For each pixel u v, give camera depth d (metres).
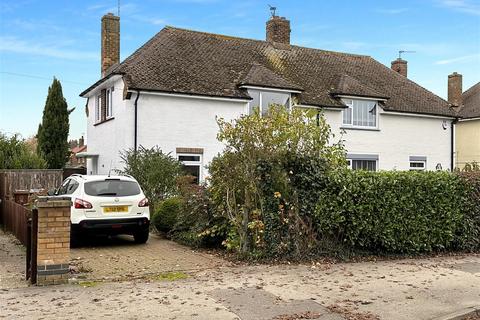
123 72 18.78
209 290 7.32
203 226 11.04
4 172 16.61
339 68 26.00
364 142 23.47
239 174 10.02
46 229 7.54
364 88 23.66
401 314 6.38
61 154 28.22
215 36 23.78
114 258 9.80
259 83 20.31
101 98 21.81
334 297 7.09
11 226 13.23
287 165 9.97
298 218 9.70
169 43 21.80
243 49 23.88
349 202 9.91
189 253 10.44
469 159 30.11
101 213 10.98
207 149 19.58
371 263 9.73
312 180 9.91
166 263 9.34
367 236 10.13
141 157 15.99
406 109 24.52
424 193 10.71
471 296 7.28
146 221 11.49
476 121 29.80
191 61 21.16
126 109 18.38
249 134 9.89
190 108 19.38
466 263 9.94
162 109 18.91
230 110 20.14
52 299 6.74
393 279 8.29
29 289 7.26
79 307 6.38
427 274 8.74
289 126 10.09
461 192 11.24
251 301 6.79
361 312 6.41
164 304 6.58
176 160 16.77
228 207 10.00
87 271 8.55
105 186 11.30
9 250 10.59
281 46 25.64
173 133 19.02
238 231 10.05
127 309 6.33
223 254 10.27
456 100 31.38
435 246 10.91
